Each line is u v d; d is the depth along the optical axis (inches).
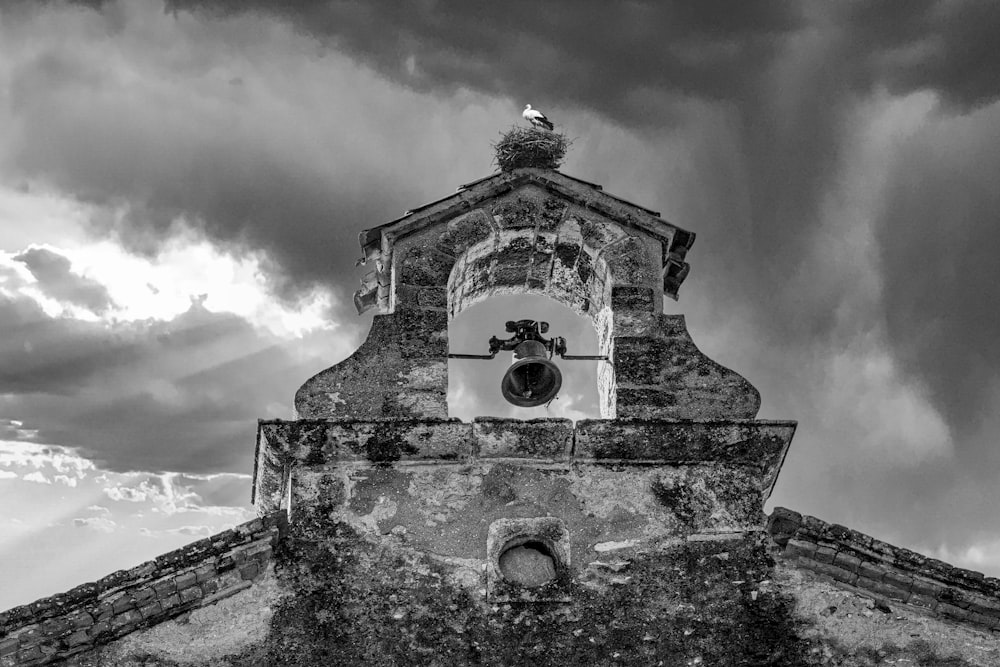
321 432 545.6
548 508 546.0
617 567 536.7
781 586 538.6
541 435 550.9
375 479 547.2
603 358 588.1
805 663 528.1
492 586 529.0
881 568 538.0
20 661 498.3
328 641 519.2
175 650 511.5
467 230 596.4
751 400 569.0
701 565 539.8
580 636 525.3
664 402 568.4
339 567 531.5
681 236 603.2
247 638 516.7
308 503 541.3
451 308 620.1
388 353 569.6
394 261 590.2
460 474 550.3
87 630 506.3
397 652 518.9
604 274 600.1
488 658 519.5
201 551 524.7
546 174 605.3
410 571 532.4
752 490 553.9
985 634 533.3
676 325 582.9
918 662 529.3
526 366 597.9
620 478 552.7
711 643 528.1
